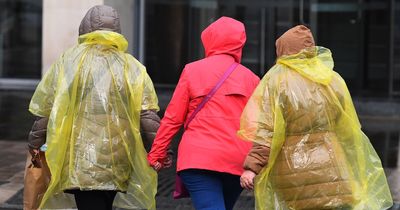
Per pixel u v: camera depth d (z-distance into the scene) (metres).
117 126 11.45
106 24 11.73
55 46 31.23
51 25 31.23
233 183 11.30
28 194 12.29
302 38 10.48
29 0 43.22
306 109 10.32
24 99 36.81
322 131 10.42
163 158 11.46
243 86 11.31
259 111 10.38
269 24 42.19
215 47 11.55
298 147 10.34
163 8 41.53
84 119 11.39
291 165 10.31
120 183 11.49
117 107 11.51
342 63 43.16
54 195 12.22
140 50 39.38
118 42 11.73
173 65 41.88
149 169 11.80
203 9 42.03
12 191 17.67
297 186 10.31
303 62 10.45
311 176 10.27
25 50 43.44
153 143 11.45
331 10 42.69
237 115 11.20
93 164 11.26
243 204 17.11
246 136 10.36
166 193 18.22
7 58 43.59
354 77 43.19
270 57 42.22
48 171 12.27
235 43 11.53
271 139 10.27
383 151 25.50
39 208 11.83
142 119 11.59
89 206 11.55
